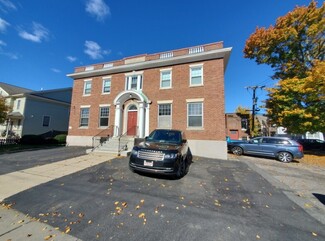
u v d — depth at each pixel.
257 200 4.75
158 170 6.01
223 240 2.96
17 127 22.84
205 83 12.83
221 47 12.67
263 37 18.27
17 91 26.17
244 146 13.48
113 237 3.01
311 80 13.47
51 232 3.14
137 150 6.55
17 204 4.27
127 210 3.97
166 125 13.50
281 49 18.50
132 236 3.04
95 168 7.68
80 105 17.23
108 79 16.50
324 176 7.86
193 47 13.52
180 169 6.60
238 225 3.45
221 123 11.99
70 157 10.20
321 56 17.16
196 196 4.87
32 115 23.39
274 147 12.14
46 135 23.00
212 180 6.41
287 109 15.50
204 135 12.29
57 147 15.41
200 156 12.09
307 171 8.87
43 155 10.90
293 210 4.22
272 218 3.79
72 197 4.66
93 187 5.39
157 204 4.29
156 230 3.21
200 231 3.20
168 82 14.10
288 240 3.03
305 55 17.66
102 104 16.17
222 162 10.16
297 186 6.18
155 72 14.58
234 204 4.44
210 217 3.73
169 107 13.70
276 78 19.28
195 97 12.95
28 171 7.18
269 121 18.09
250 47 19.44
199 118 12.73
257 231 3.26
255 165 9.80
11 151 12.73
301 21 16.75
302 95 15.13
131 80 15.45
